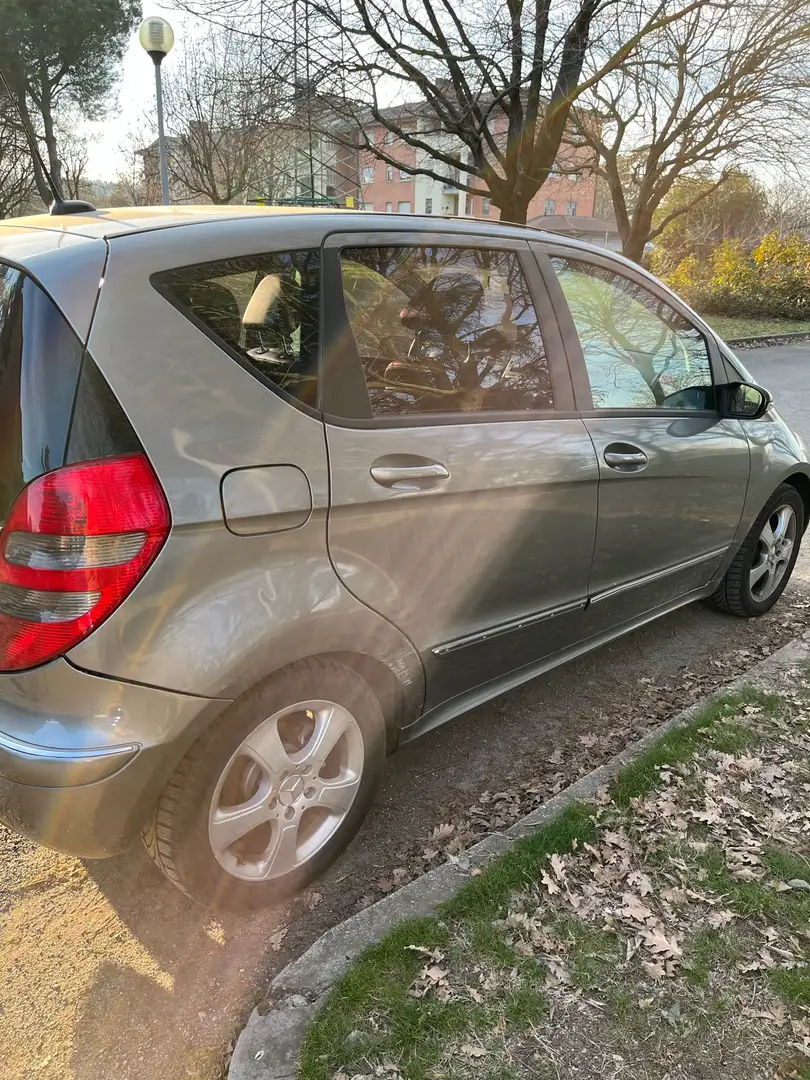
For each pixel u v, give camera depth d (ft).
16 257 5.88
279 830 6.89
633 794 8.34
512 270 8.63
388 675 7.48
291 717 6.96
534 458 8.18
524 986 6.13
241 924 7.12
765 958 6.40
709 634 12.83
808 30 33.24
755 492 11.92
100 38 79.41
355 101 33.68
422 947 6.36
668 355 10.63
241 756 6.49
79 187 85.97
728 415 11.06
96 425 5.41
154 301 5.82
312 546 6.45
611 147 48.67
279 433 6.24
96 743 5.50
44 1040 6.00
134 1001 6.33
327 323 6.82
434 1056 5.58
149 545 5.53
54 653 5.47
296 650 6.41
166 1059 5.87
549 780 9.11
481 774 9.26
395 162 36.27
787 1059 5.62
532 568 8.54
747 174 49.62
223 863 6.59
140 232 6.08
